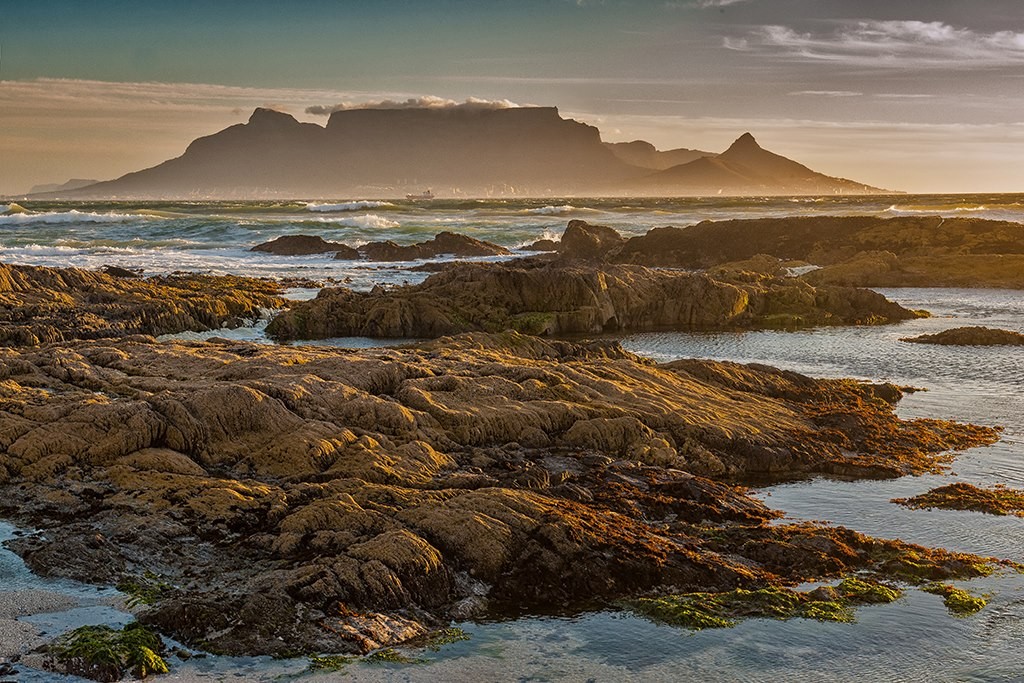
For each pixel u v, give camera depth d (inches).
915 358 1847.9
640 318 2363.4
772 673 649.6
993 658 671.1
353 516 795.4
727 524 900.0
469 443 1060.5
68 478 879.1
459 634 692.7
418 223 5324.8
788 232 3769.7
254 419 986.1
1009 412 1396.4
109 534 784.3
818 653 674.2
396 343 1990.7
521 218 6166.3
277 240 3814.0
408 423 1041.5
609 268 2566.4
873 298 2463.1
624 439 1115.9
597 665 655.8
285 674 624.1
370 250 3622.0
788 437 1174.3
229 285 2527.1
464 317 2132.1
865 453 1165.1
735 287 2413.9
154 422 941.8
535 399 1184.8
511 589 748.0
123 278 2385.6
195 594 707.4
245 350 1364.4
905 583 785.6
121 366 1209.4
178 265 3211.1
